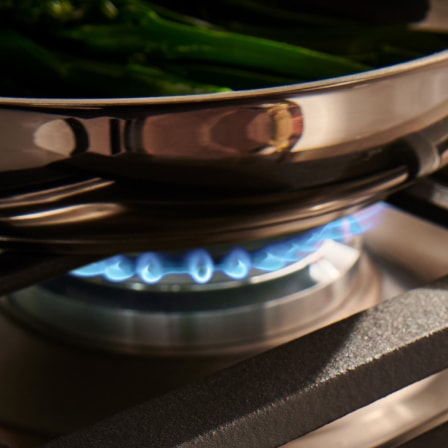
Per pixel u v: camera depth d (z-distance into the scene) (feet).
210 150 1.87
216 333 2.64
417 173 2.27
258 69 2.84
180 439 1.85
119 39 2.89
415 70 1.94
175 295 2.65
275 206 2.05
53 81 2.75
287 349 2.07
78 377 2.54
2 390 2.49
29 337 2.70
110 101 1.79
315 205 2.11
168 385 2.50
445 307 2.18
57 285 2.72
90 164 1.86
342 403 2.00
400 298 2.22
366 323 2.14
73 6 2.94
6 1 2.91
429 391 2.51
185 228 2.05
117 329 2.66
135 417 1.91
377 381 2.04
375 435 2.38
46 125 1.81
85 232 2.06
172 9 3.30
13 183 1.92
